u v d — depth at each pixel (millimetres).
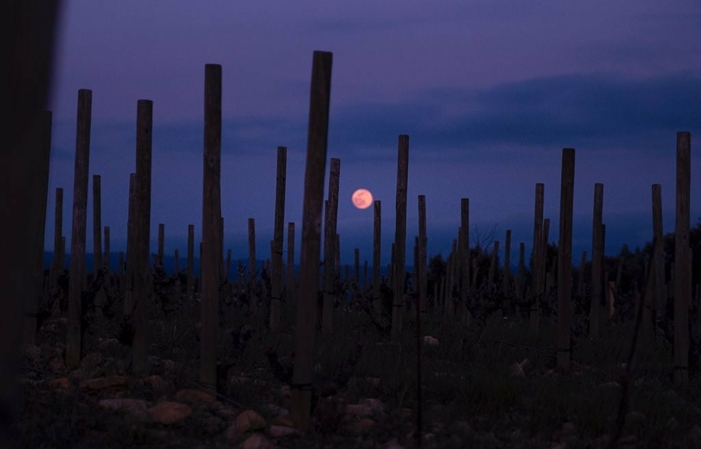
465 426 5984
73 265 7492
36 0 3480
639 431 6168
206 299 6516
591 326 12688
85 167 7520
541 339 11617
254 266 15398
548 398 6977
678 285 8578
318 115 5609
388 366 8297
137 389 6660
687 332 8547
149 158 7113
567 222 9195
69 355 7465
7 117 3473
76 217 7512
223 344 9086
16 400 3785
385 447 5504
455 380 7625
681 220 8508
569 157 9258
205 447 5301
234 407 6367
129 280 10562
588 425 6309
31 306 7863
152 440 5309
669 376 8820
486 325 12289
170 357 8469
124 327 7023
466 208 14070
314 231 5695
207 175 6477
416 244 5559
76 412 5660
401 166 11328
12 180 3533
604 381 8828
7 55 3441
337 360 8445
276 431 5504
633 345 5172
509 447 5727
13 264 3615
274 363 5887
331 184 11648
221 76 6461
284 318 12766
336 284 16609
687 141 8398
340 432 5785
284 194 11648
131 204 12453
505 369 8797
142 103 7047
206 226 6492
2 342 3662
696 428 6387
